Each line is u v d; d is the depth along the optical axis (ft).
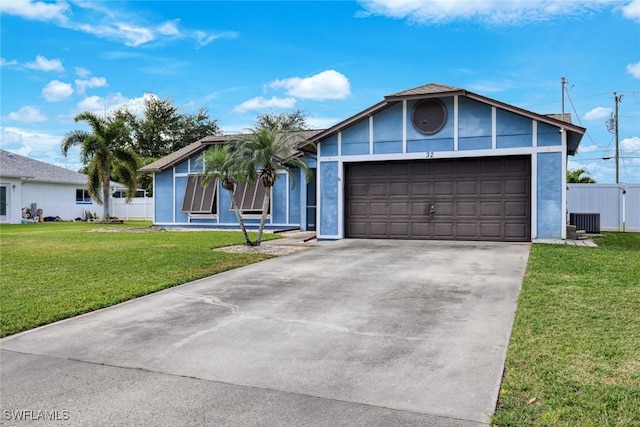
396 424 10.03
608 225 57.21
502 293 20.86
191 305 20.39
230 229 62.23
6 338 16.44
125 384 12.49
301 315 18.51
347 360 13.76
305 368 13.28
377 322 17.33
